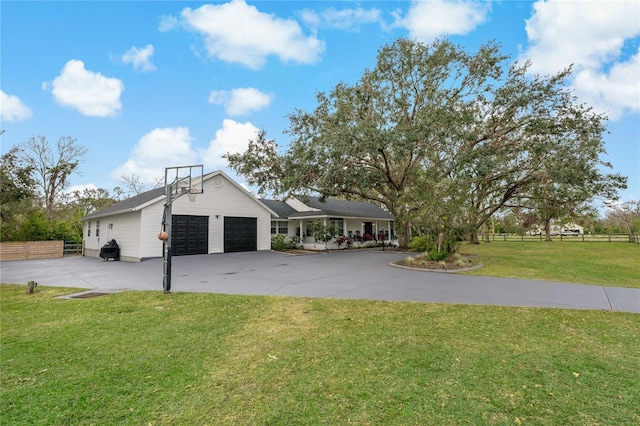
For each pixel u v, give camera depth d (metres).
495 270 10.79
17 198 21.06
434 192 12.41
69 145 29.38
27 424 2.51
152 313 5.73
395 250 20.02
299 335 4.50
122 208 15.97
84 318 5.46
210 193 16.86
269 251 18.86
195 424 2.49
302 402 2.79
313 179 17.14
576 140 16.53
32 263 15.15
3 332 4.77
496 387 2.99
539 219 26.98
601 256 15.64
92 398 2.89
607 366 3.39
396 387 3.01
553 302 6.18
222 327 4.90
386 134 14.01
